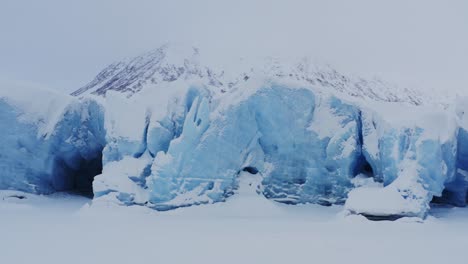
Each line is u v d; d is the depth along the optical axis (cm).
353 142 2236
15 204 2116
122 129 2195
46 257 956
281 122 2248
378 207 1747
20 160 2338
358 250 1071
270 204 2061
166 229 1459
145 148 2192
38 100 2452
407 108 2317
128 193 1983
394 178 2053
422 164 1934
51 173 2453
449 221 1881
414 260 946
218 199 2045
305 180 2259
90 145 2602
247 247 1105
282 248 1094
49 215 1888
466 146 2286
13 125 2327
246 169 2266
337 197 2225
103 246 1102
